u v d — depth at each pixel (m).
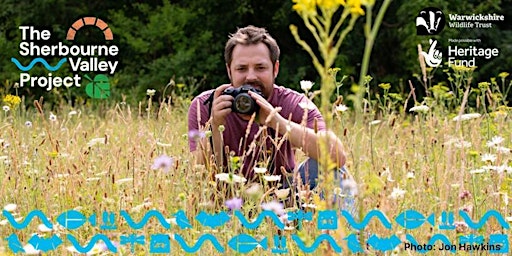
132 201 3.47
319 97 10.33
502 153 3.98
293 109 3.94
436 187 3.52
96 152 4.54
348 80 13.49
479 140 4.20
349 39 13.69
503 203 3.48
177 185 3.54
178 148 4.42
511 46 13.23
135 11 14.95
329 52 1.78
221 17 14.35
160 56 14.64
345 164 3.40
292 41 14.43
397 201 3.29
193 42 14.06
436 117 4.68
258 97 3.59
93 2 14.88
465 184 3.62
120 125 6.02
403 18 13.10
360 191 2.27
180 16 14.07
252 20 14.75
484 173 3.77
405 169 3.65
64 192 3.68
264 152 3.42
